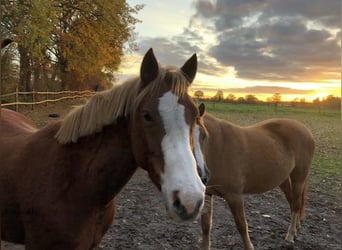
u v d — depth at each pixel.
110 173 2.23
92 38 22.72
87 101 2.32
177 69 2.16
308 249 4.41
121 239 4.38
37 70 22.72
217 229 4.89
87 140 2.26
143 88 2.10
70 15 22.64
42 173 2.29
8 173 2.40
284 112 25.00
